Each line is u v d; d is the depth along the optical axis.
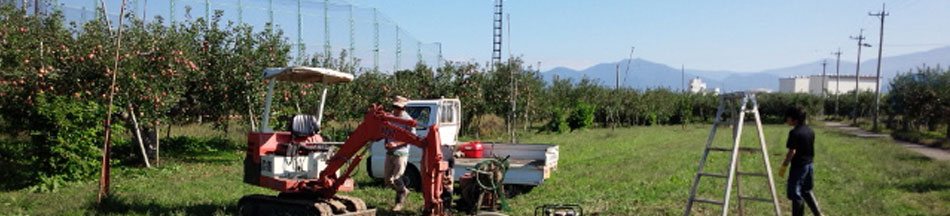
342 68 23.61
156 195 10.49
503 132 31.00
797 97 62.94
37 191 10.99
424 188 7.97
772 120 61.28
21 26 13.63
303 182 8.12
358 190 11.30
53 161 11.55
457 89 27.77
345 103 21.70
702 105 59.22
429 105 12.03
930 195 10.34
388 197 10.67
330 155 8.66
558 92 42.59
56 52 13.29
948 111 28.38
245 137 23.55
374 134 8.06
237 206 8.91
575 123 36.00
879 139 28.02
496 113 30.75
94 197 9.91
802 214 7.77
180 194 10.73
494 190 9.48
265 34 17.88
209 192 11.02
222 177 13.52
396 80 25.62
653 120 47.62
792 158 7.77
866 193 10.55
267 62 17.12
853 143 23.91
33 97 12.35
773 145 23.83
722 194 10.70
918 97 31.25
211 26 17.33
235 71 16.67
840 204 9.62
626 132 34.09
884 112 45.53
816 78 134.38
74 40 13.87
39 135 11.69
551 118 34.88
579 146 22.67
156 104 14.59
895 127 39.72
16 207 9.28
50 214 8.77
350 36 30.70
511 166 11.02
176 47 14.75
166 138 19.91
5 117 12.67
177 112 19.31
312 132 8.62
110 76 13.21
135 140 16.41
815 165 15.11
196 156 18.09
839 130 37.44
